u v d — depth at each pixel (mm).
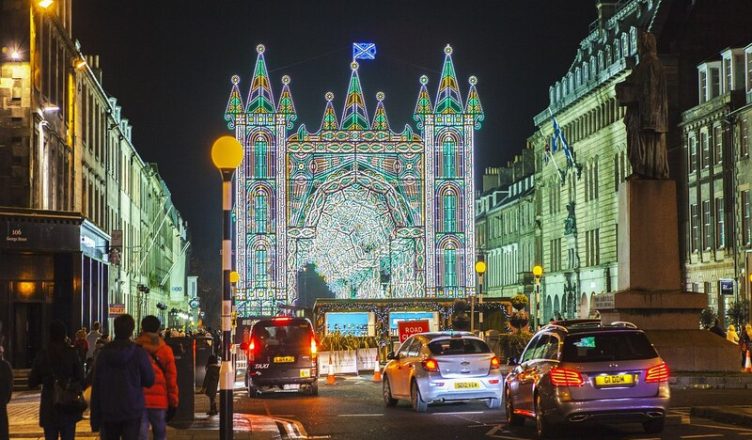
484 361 25375
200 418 24250
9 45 40500
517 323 48031
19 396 32094
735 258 57250
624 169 74500
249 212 70000
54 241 40531
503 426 21234
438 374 25000
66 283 41344
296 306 66500
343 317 54562
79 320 41531
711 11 68812
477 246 124500
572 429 20156
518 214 105000
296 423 23109
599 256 79250
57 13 47031
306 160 70812
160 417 14766
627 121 31906
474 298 47781
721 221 60188
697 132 62875
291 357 33062
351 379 43688
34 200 40906
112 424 12766
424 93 71562
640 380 18375
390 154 71375
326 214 70812
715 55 68438
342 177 71000
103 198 62406
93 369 13094
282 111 70625
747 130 56719
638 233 31250
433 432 20438
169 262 111438
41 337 41219
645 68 31516
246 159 70250
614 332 18812
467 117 71500
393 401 27188
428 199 71062
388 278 70562
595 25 85062
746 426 20000
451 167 71500
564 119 87438
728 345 30781
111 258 50625
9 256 40594
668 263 31234
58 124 47406
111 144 66312
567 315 85000
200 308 136375
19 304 41125
